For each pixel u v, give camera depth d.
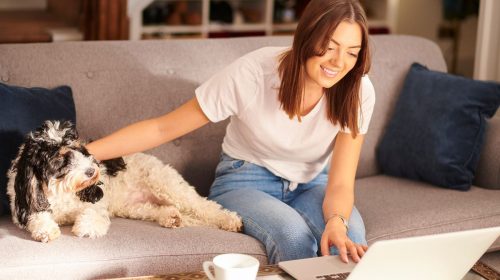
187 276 1.79
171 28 4.91
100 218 2.17
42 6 5.36
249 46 2.87
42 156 2.01
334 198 2.22
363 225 2.31
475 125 2.76
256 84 2.26
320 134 2.31
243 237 2.23
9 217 2.27
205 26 5.04
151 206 2.40
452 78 2.86
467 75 4.99
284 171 2.40
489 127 2.84
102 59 2.63
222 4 5.17
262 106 2.27
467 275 1.89
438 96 2.83
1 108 2.28
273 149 2.35
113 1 3.96
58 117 2.40
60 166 2.00
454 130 2.76
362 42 2.12
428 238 1.65
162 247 2.12
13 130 2.27
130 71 2.65
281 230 2.17
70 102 2.47
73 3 4.53
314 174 2.44
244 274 1.60
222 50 2.82
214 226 2.33
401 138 2.88
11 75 2.50
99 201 2.27
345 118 2.24
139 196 2.47
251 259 1.67
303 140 2.32
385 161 2.94
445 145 2.75
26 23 4.59
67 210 2.21
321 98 2.27
